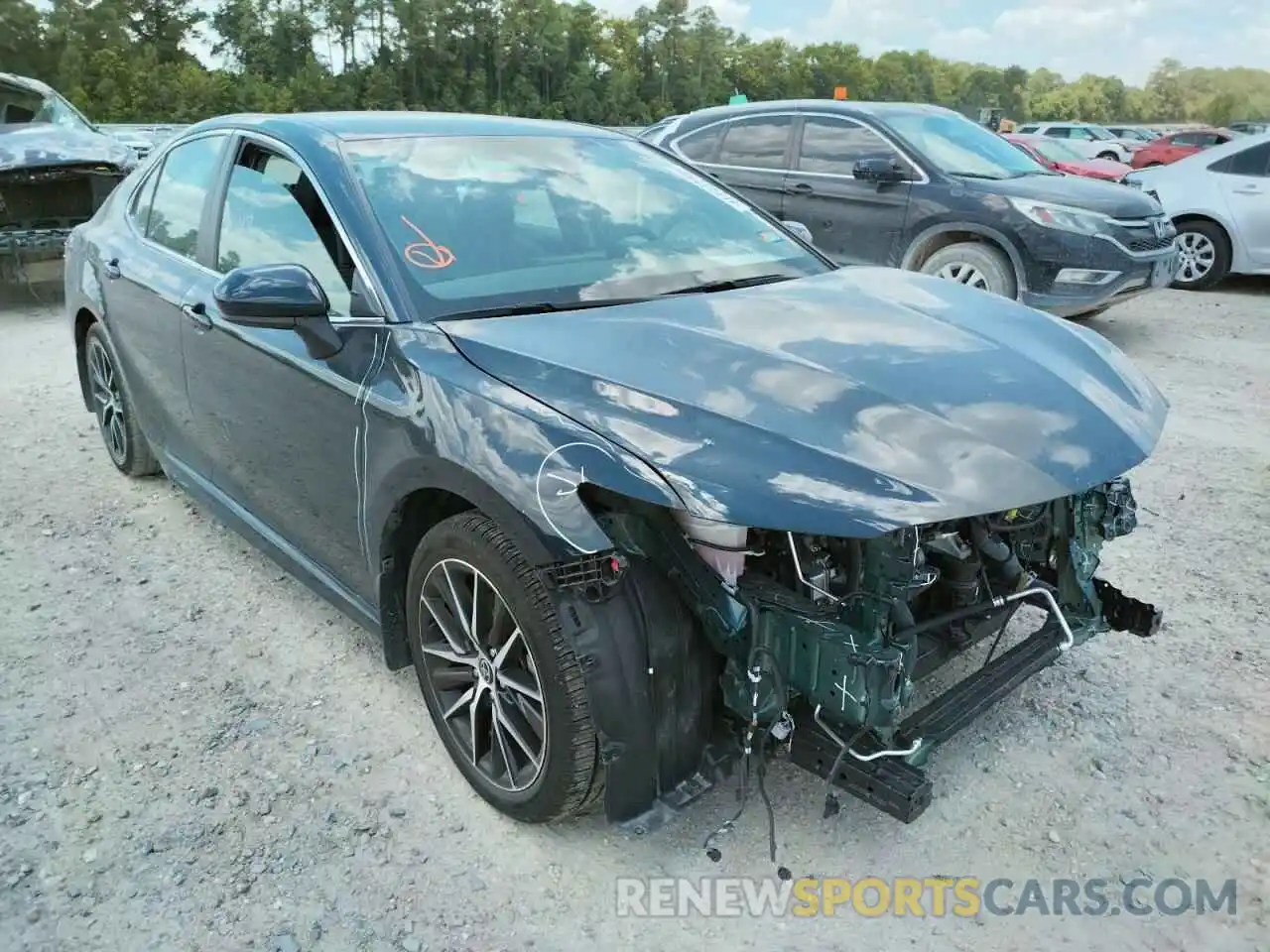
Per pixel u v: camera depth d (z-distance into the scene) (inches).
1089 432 90.0
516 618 88.6
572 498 82.3
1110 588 111.6
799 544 88.5
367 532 106.9
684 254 124.4
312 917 88.0
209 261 137.6
